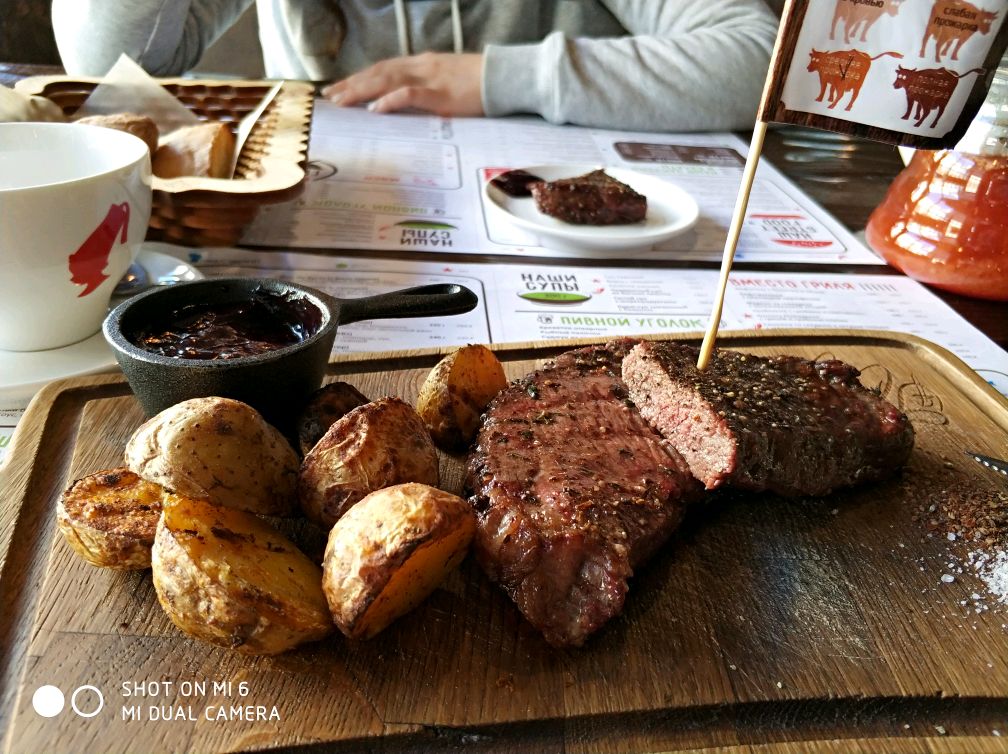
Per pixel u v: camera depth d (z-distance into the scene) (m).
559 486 0.23
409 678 0.19
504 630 0.21
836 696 0.19
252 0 0.84
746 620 0.22
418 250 0.45
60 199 0.26
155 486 0.21
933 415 0.31
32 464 0.25
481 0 0.80
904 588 0.23
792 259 0.47
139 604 0.21
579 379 0.29
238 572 0.18
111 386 0.29
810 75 0.23
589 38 0.75
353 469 0.21
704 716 0.19
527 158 0.60
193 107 0.54
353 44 0.80
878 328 0.39
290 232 0.45
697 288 0.42
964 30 0.22
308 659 0.19
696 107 0.68
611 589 0.20
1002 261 0.40
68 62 0.70
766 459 0.24
